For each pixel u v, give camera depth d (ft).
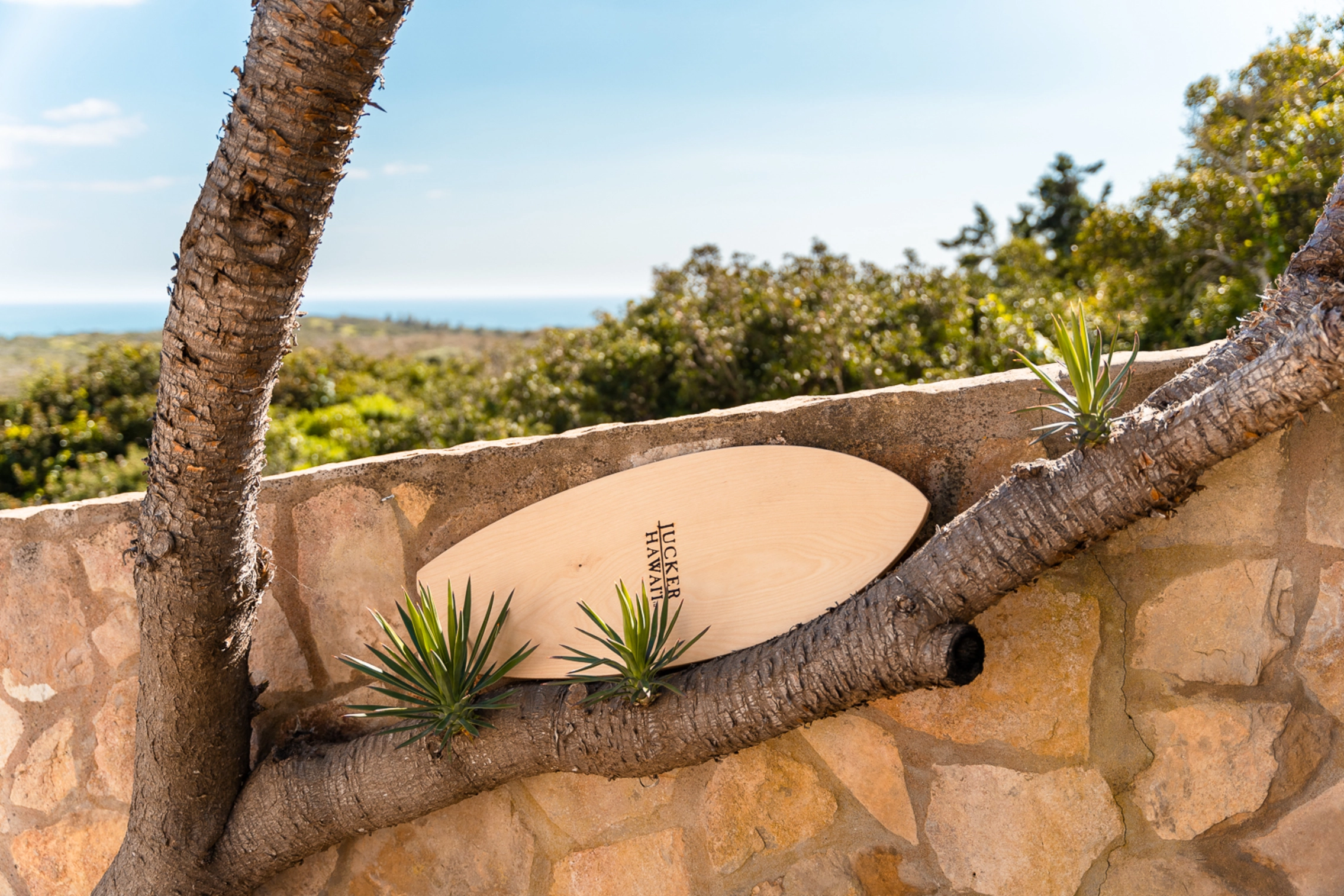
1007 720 5.58
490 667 5.91
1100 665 5.48
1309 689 5.21
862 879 5.82
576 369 23.52
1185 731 5.38
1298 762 5.24
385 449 26.96
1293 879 5.25
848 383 19.88
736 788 5.96
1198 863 5.39
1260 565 5.25
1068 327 4.79
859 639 4.95
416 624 5.46
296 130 4.06
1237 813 5.32
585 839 6.18
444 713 5.55
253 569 5.62
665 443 5.94
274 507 6.39
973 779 5.65
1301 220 19.07
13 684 6.87
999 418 5.52
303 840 6.12
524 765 5.76
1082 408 4.64
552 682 5.82
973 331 21.25
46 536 6.64
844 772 5.84
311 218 4.39
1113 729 5.48
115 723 6.68
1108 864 5.49
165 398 4.78
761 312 22.26
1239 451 4.46
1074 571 5.49
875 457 5.71
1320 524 5.14
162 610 5.32
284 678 6.52
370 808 5.95
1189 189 22.20
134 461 30.50
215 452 4.87
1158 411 4.76
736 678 5.29
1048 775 5.54
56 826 6.92
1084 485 4.63
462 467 6.18
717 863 5.98
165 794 5.95
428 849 6.45
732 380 21.40
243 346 4.55
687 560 5.74
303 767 6.11
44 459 33.30
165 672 5.55
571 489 5.96
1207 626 5.33
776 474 5.66
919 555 5.04
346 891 6.62
